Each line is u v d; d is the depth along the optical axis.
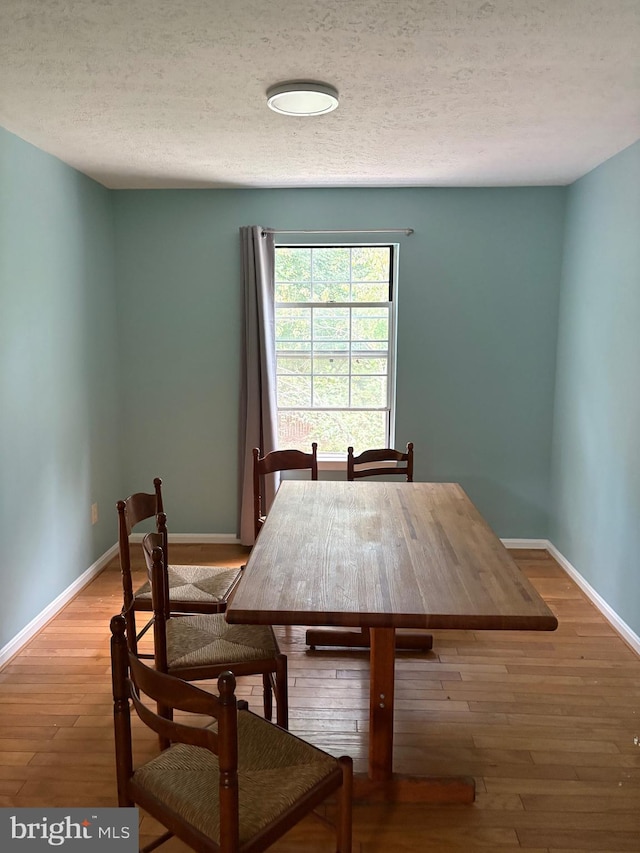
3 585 2.93
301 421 4.59
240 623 1.77
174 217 4.28
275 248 4.39
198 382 4.43
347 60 2.17
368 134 3.03
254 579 2.00
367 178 3.96
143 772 1.56
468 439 4.43
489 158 3.48
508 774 2.23
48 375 3.37
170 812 1.45
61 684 2.77
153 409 4.46
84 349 3.85
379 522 2.64
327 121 2.84
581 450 3.86
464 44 2.05
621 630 3.26
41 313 3.29
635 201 3.16
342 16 1.86
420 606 1.80
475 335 4.33
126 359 4.41
